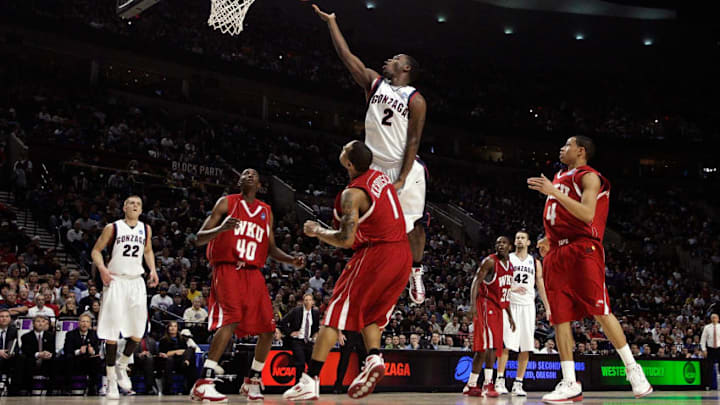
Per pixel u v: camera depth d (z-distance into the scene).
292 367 8.44
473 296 7.67
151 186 18.33
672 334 16.73
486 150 30.91
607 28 31.23
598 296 4.79
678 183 30.80
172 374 9.11
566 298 4.90
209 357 5.03
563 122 31.00
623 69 32.28
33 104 19.92
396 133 4.77
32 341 8.48
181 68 24.42
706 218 28.94
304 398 4.03
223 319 5.06
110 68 23.45
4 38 20.92
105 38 22.20
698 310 20.91
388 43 30.06
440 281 18.59
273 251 5.61
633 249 27.05
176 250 15.51
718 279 25.14
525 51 31.75
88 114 20.52
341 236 3.81
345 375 8.71
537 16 30.94
